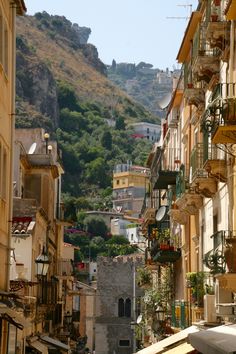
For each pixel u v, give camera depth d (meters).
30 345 52.22
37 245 57.69
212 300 37.34
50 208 69.94
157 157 82.25
